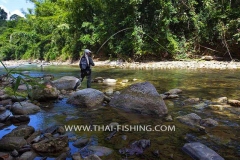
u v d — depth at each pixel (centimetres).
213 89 695
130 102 483
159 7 1725
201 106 499
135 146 299
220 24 1623
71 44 2344
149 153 281
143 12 1783
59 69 1492
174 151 287
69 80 736
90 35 2148
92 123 399
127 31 1812
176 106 506
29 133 339
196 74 1058
